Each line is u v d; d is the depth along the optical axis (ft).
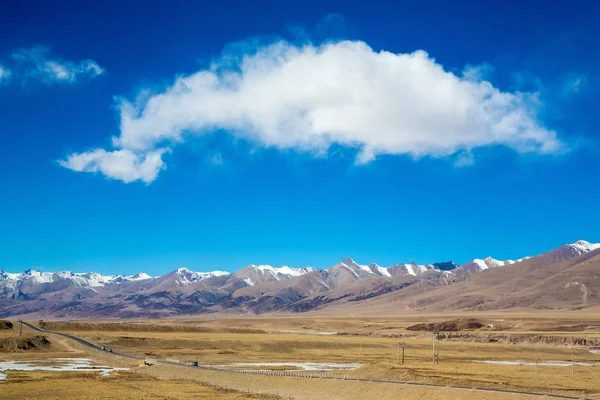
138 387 384.68
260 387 402.11
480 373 453.58
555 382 409.28
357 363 577.84
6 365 520.83
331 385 393.09
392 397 353.31
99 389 370.32
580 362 627.87
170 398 337.52
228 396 352.69
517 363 596.70
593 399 323.78
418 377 407.03
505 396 326.03
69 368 503.61
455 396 334.85
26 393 349.41
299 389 392.68
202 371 472.03
